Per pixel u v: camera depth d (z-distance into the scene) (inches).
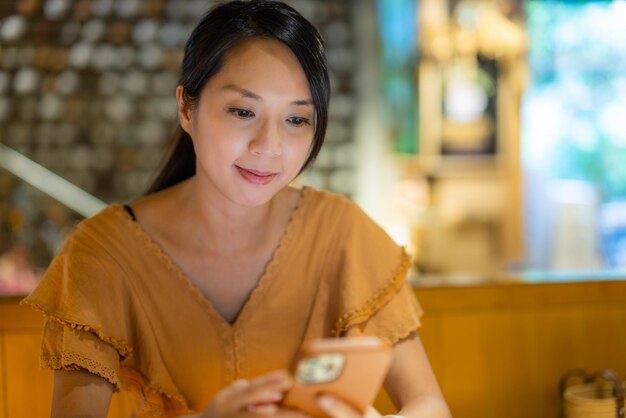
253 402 38.3
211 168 47.4
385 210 214.2
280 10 47.0
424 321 74.1
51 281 50.1
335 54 215.2
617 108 210.7
